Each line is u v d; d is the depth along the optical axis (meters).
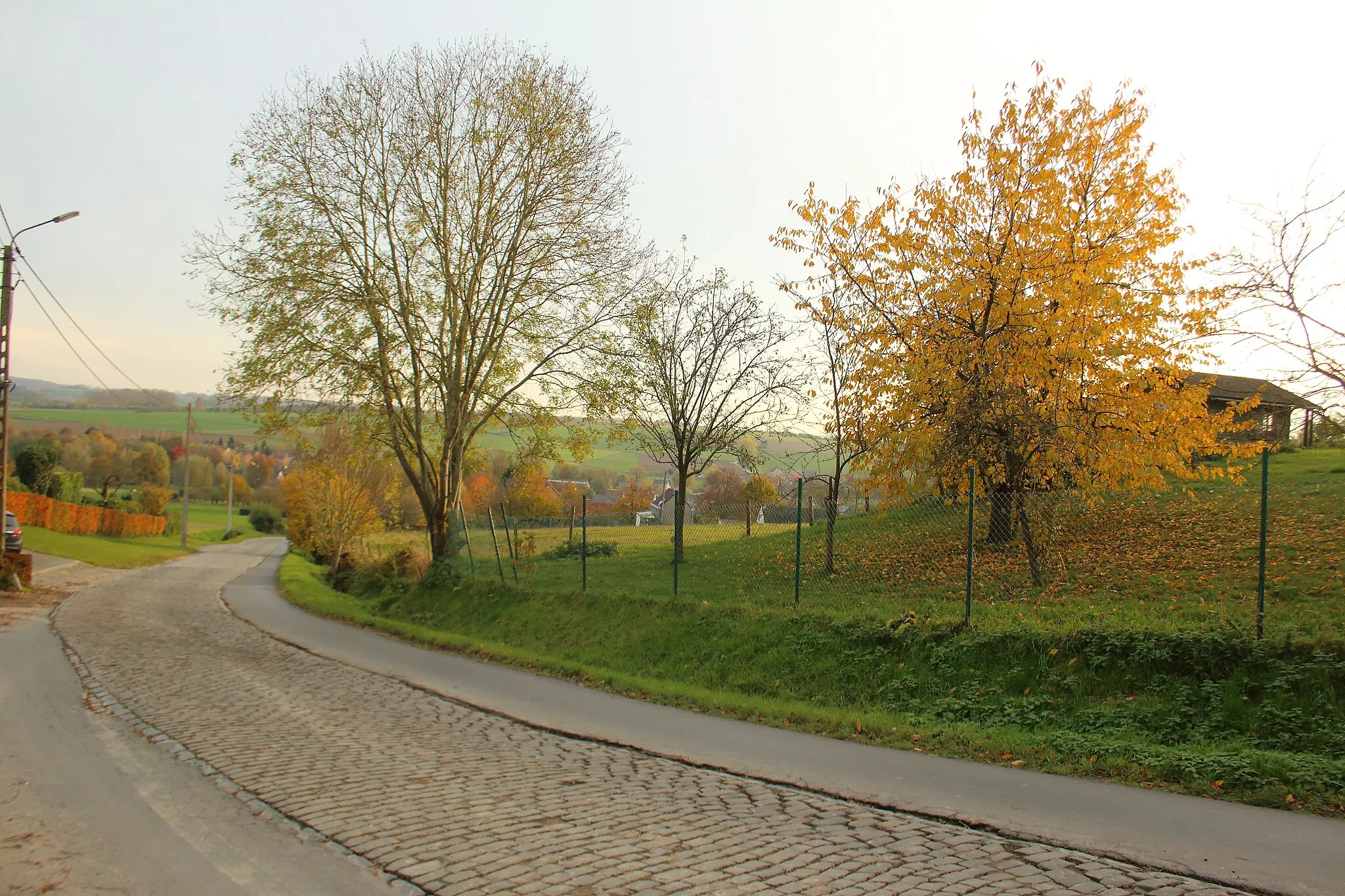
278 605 24.80
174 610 22.08
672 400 24.39
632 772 7.55
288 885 4.89
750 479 46.53
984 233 16.27
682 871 5.05
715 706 10.38
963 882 4.86
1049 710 9.23
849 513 22.38
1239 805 6.22
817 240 17.50
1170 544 15.65
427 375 23.84
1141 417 14.99
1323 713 7.84
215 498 110.44
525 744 8.68
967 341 15.73
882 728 9.02
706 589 17.45
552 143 22.55
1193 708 8.46
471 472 27.41
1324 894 4.59
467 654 15.14
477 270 23.00
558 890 4.76
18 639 15.43
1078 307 14.85
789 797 6.71
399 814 6.16
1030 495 14.88
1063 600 12.95
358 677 12.71
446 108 22.70
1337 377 12.84
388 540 47.44
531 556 24.02
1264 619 9.60
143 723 9.02
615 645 14.68
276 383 21.61
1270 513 17.06
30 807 6.21
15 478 55.69
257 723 9.22
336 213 22.38
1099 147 15.82
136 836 5.68
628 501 54.69
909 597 14.35
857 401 16.92
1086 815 6.09
